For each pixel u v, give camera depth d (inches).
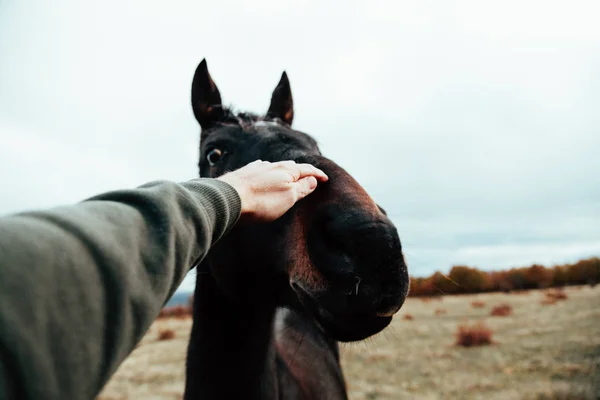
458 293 967.6
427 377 312.7
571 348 355.9
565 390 252.7
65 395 22.7
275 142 85.9
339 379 156.6
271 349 92.0
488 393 265.7
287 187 52.4
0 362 19.9
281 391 108.3
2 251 21.2
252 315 87.0
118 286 25.7
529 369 308.8
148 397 298.5
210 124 112.3
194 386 86.8
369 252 53.5
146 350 516.1
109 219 27.9
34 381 21.0
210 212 36.7
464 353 378.3
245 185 46.4
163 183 34.1
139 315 27.1
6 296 20.6
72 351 23.2
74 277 23.8
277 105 130.8
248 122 100.6
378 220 55.5
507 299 797.2
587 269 1063.6
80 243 24.8
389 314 55.2
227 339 86.9
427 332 485.1
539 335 425.1
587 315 517.0
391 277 54.1
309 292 60.7
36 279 21.9
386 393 279.1
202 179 41.9
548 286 1040.2
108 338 25.2
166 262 29.2
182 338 602.9
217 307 88.9
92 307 24.5
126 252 27.0
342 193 59.6
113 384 340.2
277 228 70.6
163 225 30.3
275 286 80.4
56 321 22.6
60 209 26.5
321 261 58.6
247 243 77.7
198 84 114.0
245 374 86.4
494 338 426.9
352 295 54.9
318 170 61.6
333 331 60.6
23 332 20.7
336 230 56.1
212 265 87.4
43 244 23.0
